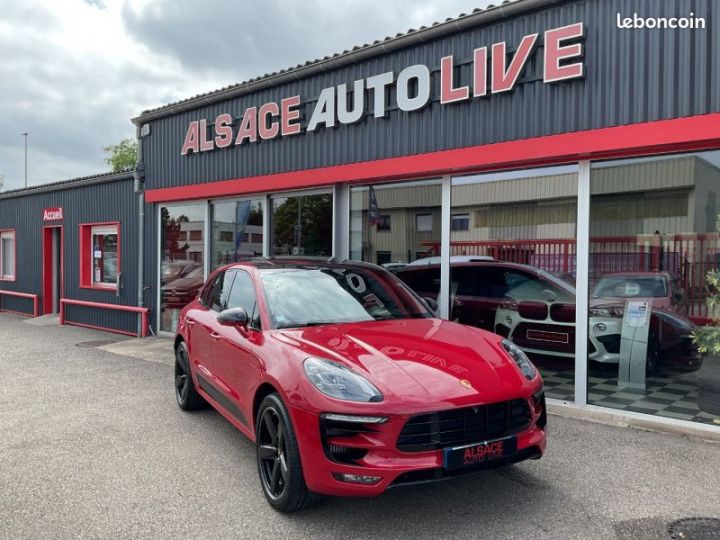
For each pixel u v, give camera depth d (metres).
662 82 5.01
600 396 5.85
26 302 15.39
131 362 8.62
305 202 8.41
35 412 5.87
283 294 4.50
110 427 5.34
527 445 3.38
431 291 6.93
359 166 7.36
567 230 5.83
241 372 4.18
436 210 6.88
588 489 3.81
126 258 11.77
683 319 5.35
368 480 3.08
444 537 3.20
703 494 3.74
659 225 5.37
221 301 5.26
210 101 9.59
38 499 3.79
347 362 3.44
